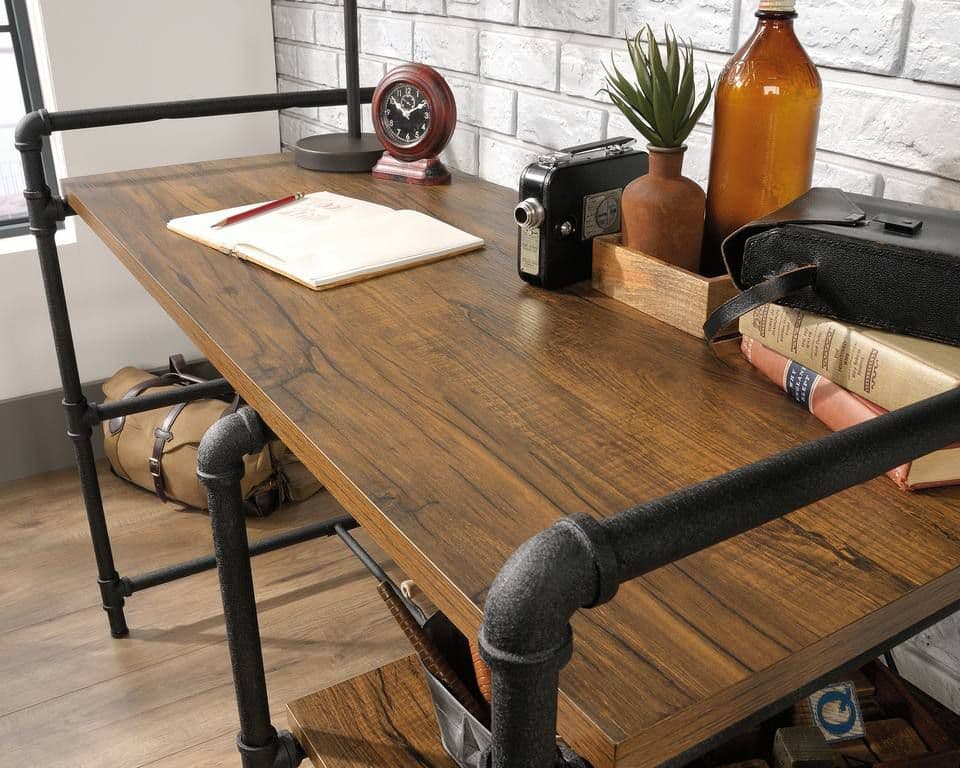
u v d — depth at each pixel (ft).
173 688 5.42
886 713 3.58
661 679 1.69
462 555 2.02
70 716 5.22
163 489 6.92
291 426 2.57
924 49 3.20
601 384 2.78
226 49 7.54
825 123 3.64
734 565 1.99
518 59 5.08
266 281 3.61
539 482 2.29
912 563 1.99
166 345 8.05
